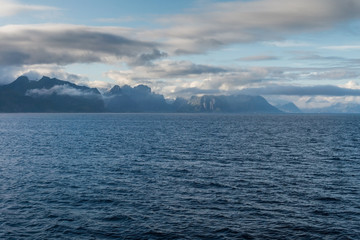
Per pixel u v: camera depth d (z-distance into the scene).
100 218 24.20
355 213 25.19
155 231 21.81
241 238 20.78
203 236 21.06
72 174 39.09
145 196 29.72
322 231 21.78
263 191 31.50
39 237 21.06
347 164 46.84
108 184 34.12
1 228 22.39
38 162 47.62
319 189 32.31
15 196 29.67
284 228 22.28
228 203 27.66
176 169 42.47
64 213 25.28
